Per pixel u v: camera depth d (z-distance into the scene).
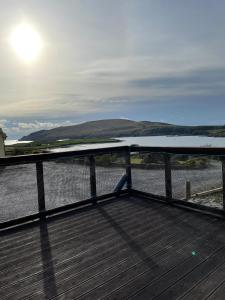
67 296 2.25
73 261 2.83
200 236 3.31
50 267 2.73
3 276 2.60
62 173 7.49
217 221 3.80
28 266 2.76
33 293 2.31
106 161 8.84
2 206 5.75
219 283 2.33
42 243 3.31
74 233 3.58
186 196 6.20
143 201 4.91
